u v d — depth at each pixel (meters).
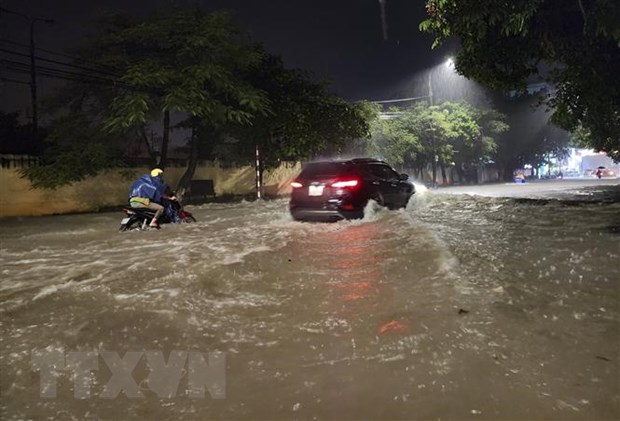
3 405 2.66
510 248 6.10
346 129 24.98
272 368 2.98
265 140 23.53
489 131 44.25
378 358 3.04
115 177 19.89
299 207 9.54
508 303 3.95
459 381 2.72
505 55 10.09
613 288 4.30
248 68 20.84
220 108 18.16
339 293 4.43
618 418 2.36
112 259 6.27
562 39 9.55
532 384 2.68
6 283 5.07
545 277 4.70
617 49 9.50
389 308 3.93
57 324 3.78
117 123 16.16
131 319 3.83
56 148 18.05
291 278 4.99
